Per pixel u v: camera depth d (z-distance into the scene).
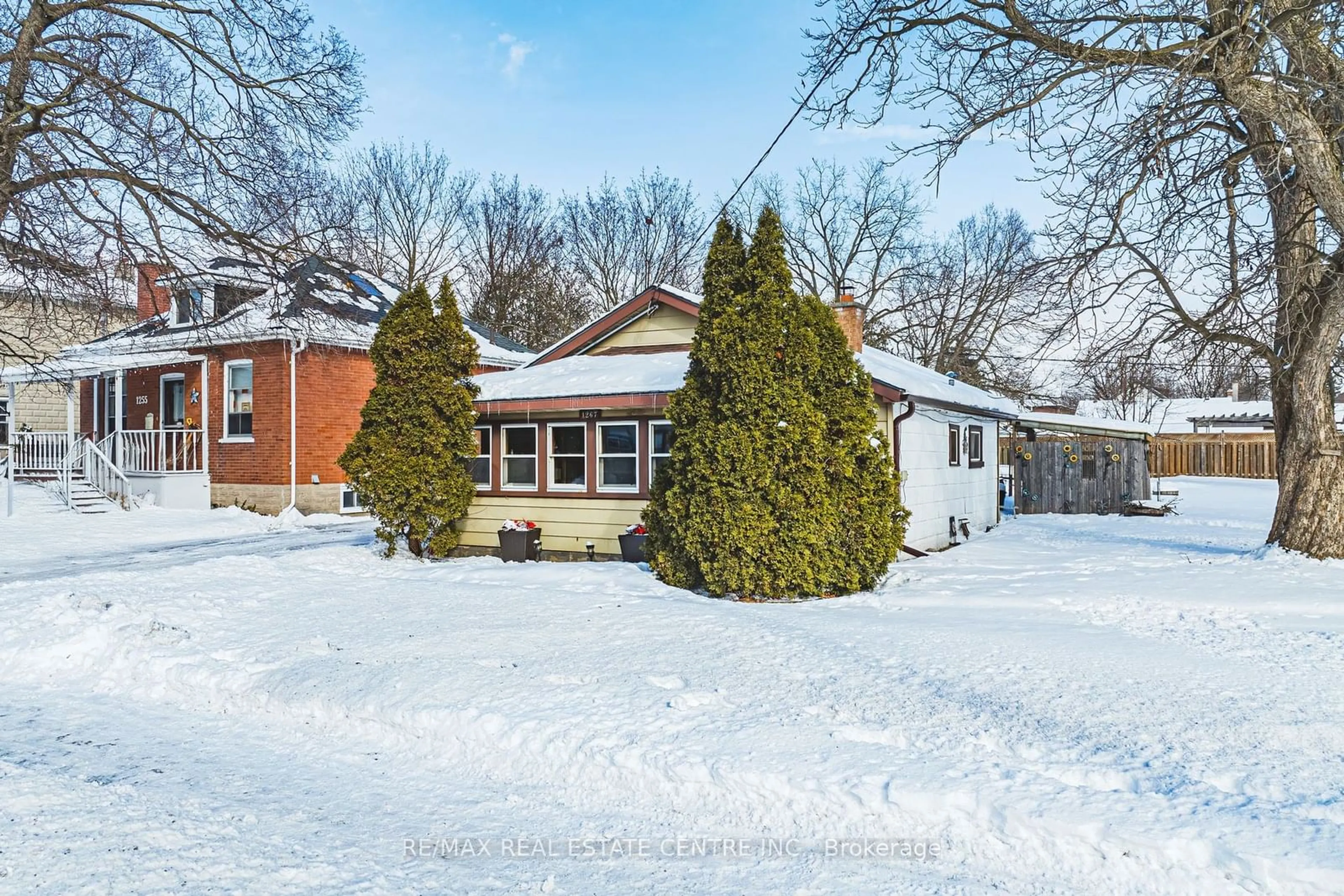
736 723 5.19
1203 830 3.71
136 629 7.93
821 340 10.26
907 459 13.43
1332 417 11.33
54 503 20.03
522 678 6.23
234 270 20.94
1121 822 3.80
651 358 14.84
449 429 13.26
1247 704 5.46
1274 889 3.40
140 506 20.33
